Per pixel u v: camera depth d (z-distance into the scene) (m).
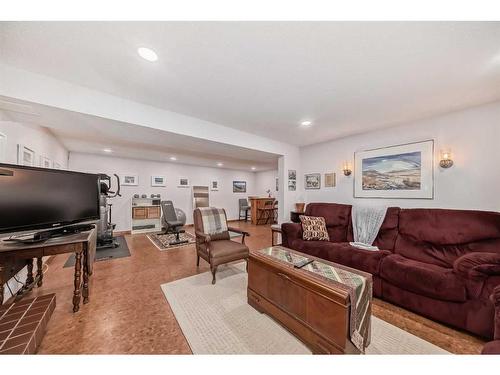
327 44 1.38
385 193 3.12
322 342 1.35
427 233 2.29
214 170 8.08
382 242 2.65
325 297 1.34
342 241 3.03
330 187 3.88
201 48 1.43
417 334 1.58
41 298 1.54
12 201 1.58
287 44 1.39
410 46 1.39
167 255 3.59
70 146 4.57
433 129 2.67
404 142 2.93
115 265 3.07
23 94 1.68
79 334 1.54
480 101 2.24
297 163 4.37
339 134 3.50
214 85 1.94
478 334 1.52
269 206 7.77
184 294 2.19
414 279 1.80
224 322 1.73
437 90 2.01
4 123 1.98
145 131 2.54
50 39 1.33
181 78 1.82
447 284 1.63
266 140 3.76
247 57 1.53
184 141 3.03
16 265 1.87
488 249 1.92
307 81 1.86
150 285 2.40
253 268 1.97
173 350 1.41
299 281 1.51
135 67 1.66
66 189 1.98
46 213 1.80
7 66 1.62
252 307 1.96
